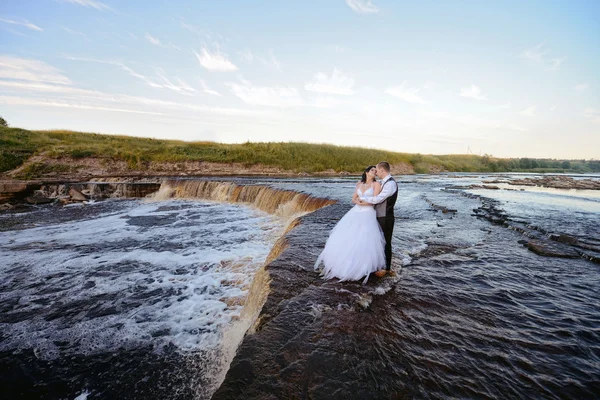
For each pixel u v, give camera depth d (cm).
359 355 301
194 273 806
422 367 286
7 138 3434
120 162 3441
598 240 807
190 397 386
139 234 1227
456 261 616
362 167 4669
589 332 359
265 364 287
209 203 2083
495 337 343
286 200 1684
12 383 421
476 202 1581
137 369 442
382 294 443
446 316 387
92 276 797
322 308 394
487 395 252
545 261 635
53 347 500
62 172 3058
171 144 4847
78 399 390
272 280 481
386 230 501
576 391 259
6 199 2078
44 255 970
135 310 617
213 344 500
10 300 667
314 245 668
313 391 253
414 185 2762
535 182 3278
